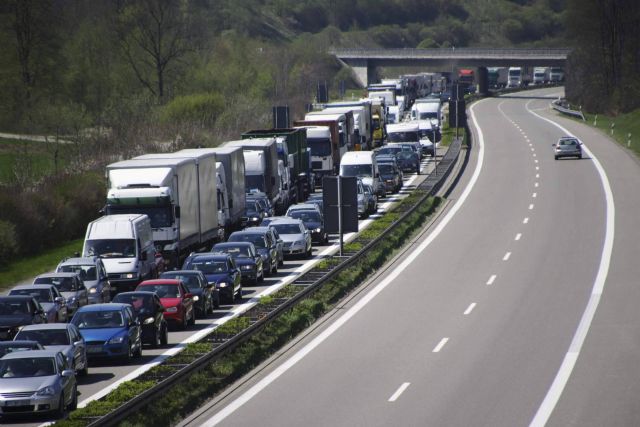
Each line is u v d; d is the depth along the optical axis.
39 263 154.75
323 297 112.75
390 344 92.06
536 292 115.00
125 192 136.88
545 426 63.94
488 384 75.88
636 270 126.31
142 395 67.12
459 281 124.25
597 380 76.19
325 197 138.88
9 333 94.31
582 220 168.88
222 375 79.62
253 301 119.62
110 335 88.56
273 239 141.00
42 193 175.62
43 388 70.56
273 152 192.75
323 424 66.00
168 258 137.38
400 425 65.06
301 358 88.06
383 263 141.00
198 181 148.50
